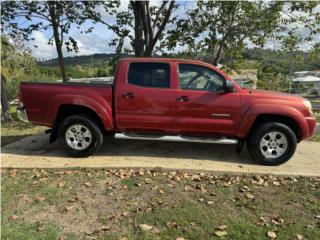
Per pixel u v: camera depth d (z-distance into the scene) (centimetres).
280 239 415
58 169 648
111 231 429
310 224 452
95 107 701
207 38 1347
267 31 1313
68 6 1433
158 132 710
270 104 680
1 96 1359
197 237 415
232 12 1292
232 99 685
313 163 720
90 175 616
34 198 518
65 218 461
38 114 725
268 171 646
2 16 1436
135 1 1314
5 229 429
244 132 689
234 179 606
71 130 718
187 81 700
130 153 757
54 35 1474
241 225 442
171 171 639
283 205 506
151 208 487
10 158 719
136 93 698
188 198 522
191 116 693
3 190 546
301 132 689
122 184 573
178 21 1352
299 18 1300
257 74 1576
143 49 1335
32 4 1427
